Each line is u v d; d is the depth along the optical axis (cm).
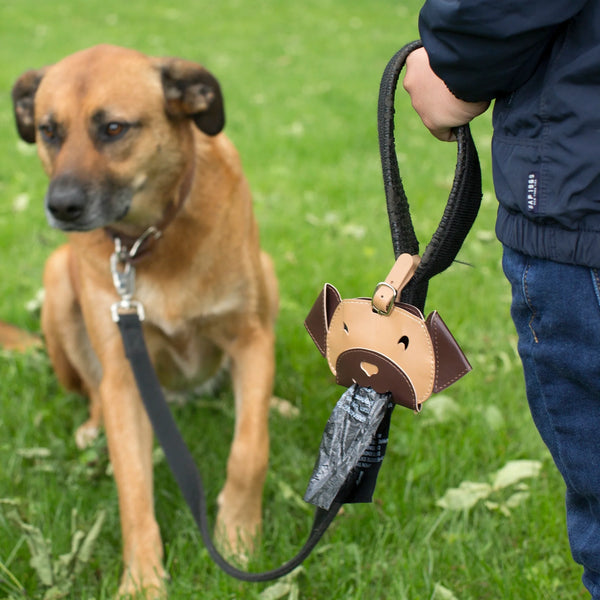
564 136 135
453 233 156
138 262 262
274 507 264
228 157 281
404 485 268
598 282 138
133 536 237
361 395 159
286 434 300
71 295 310
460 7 132
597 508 158
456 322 374
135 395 259
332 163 629
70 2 1587
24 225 494
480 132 739
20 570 233
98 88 251
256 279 277
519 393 321
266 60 1071
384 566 231
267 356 277
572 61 133
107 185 250
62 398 340
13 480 275
